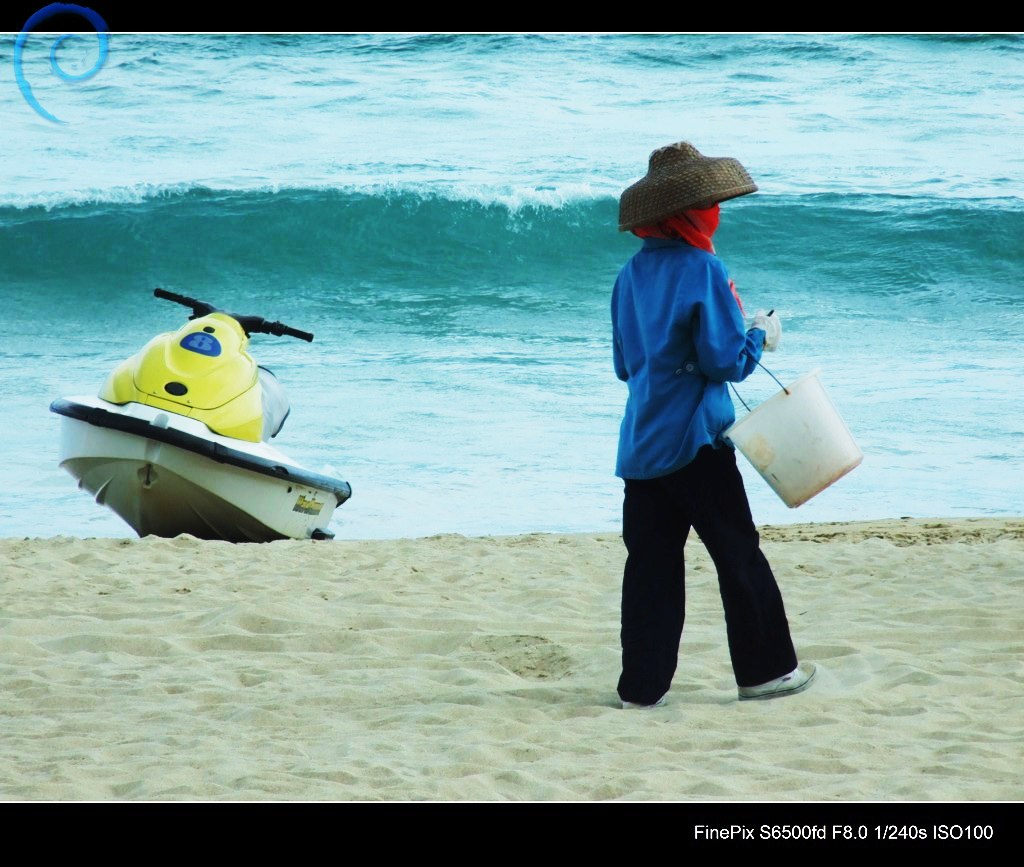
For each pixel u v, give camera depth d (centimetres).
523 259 8962
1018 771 1384
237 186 9294
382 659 2067
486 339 7144
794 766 1434
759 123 10869
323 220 8981
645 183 1706
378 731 1638
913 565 2820
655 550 1745
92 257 8750
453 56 12256
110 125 10594
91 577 2720
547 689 1853
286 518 3488
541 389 5609
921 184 9606
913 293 8425
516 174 9550
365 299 8344
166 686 1880
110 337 7450
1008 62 12175
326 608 2428
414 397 5416
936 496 4072
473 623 2305
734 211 9194
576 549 3172
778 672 1741
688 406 1694
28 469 4369
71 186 9319
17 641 2136
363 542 3309
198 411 3406
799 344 6925
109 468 3391
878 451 4597
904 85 11706
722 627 2288
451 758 1488
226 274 8719
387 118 10825
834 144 10450
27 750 1550
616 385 5719
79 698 1806
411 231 9000
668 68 12050
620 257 9031
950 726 1581
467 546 3234
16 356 6556
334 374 5884
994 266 8700
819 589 2598
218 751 1526
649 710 1723
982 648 2048
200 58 12012
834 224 9075
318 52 12281
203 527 3494
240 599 2511
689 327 1675
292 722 1695
